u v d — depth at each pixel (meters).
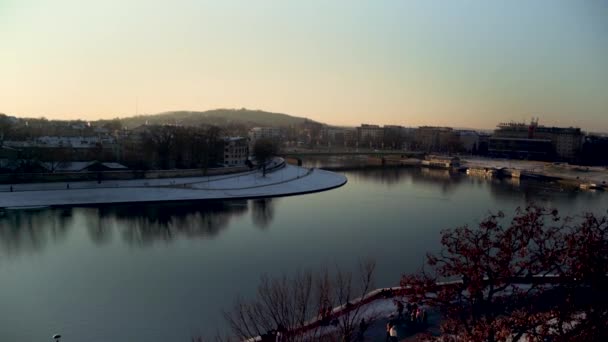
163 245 133.38
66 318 82.94
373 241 138.50
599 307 33.84
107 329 78.44
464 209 193.88
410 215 179.50
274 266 113.62
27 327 79.25
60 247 129.38
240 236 144.75
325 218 172.75
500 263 35.84
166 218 169.25
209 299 91.38
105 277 105.19
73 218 165.00
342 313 64.12
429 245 133.75
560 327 33.59
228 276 105.94
